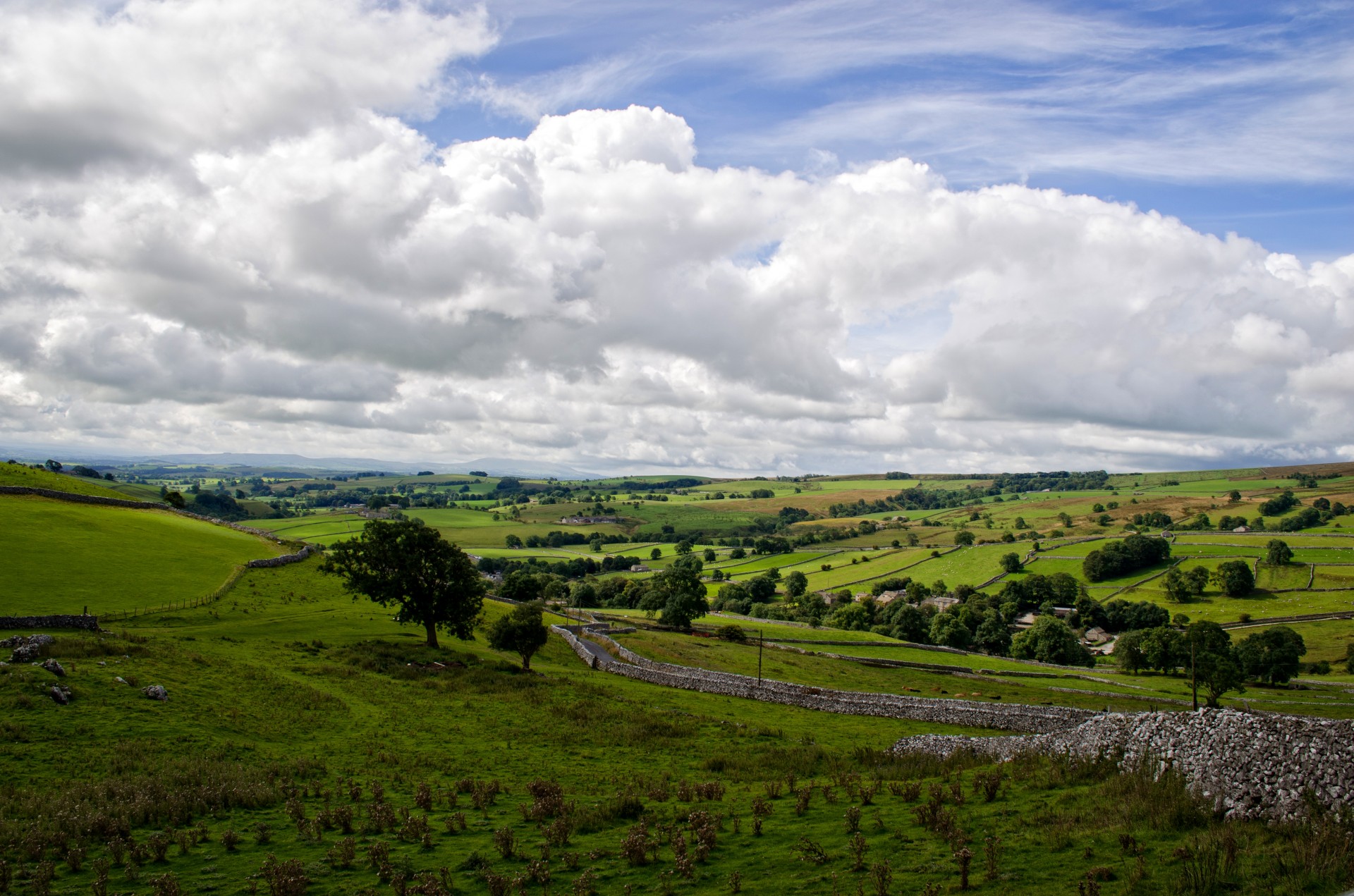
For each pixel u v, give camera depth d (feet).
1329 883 60.23
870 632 478.59
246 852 82.07
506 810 100.07
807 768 127.03
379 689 173.58
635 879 74.28
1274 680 344.49
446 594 240.73
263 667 175.32
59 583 237.25
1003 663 360.69
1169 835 73.10
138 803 91.71
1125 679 336.49
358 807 98.94
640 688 209.05
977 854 73.51
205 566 294.25
